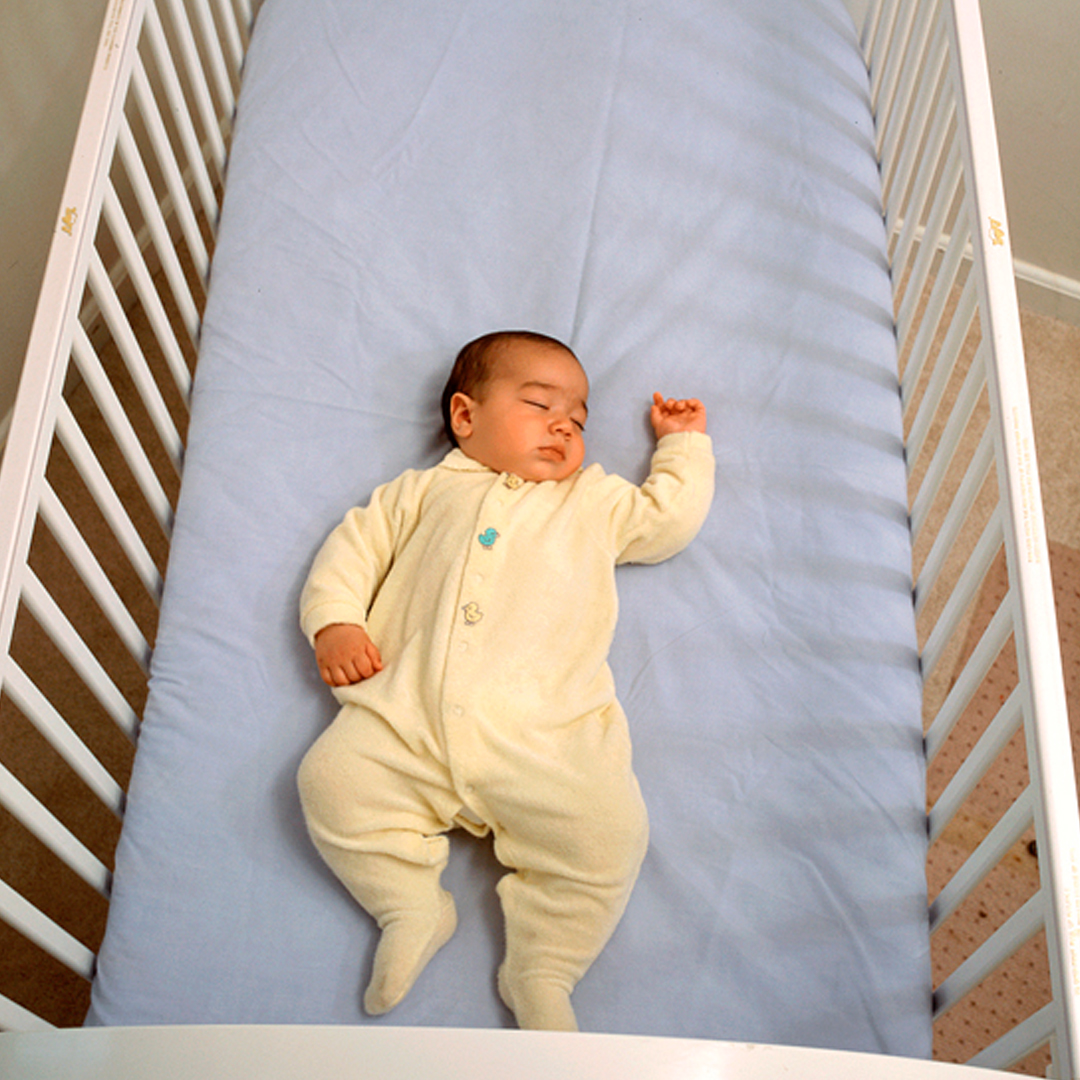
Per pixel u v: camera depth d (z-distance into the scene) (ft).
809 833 3.64
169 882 3.49
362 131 4.87
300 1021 3.32
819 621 3.99
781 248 4.71
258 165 4.78
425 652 3.59
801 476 4.25
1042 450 6.56
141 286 4.02
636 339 4.51
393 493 4.05
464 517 3.87
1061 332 6.91
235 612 3.91
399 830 3.38
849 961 3.47
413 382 4.39
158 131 4.14
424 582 3.78
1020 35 5.72
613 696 3.67
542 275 4.63
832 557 4.10
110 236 5.90
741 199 4.82
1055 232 6.53
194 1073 2.00
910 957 3.49
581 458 4.06
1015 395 3.16
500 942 3.42
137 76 3.87
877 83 5.17
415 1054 2.02
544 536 3.84
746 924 3.50
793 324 4.55
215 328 4.44
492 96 4.99
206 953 3.40
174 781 3.63
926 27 4.43
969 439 6.42
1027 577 2.90
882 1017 3.41
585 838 3.26
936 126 4.22
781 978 3.43
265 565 4.00
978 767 3.32
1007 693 5.72
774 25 5.21
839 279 4.65
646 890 3.54
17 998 4.83
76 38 5.27
